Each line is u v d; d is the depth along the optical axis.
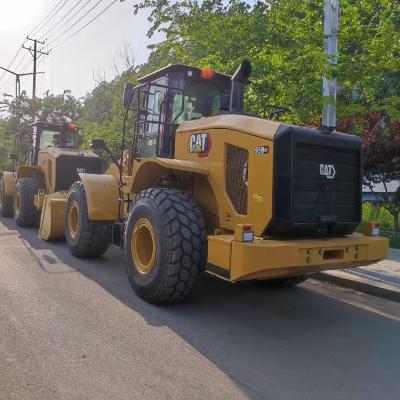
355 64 7.67
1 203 13.81
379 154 9.23
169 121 6.41
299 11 8.49
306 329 5.06
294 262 4.66
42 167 11.78
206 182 5.77
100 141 7.22
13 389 3.41
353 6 8.04
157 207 5.33
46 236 9.25
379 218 12.24
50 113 27.88
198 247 5.20
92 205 7.18
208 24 10.27
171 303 5.47
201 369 3.89
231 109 6.00
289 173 4.84
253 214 5.09
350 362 4.21
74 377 3.63
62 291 5.91
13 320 4.81
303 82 7.81
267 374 3.88
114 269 7.18
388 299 6.39
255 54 9.24
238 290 6.46
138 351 4.18
